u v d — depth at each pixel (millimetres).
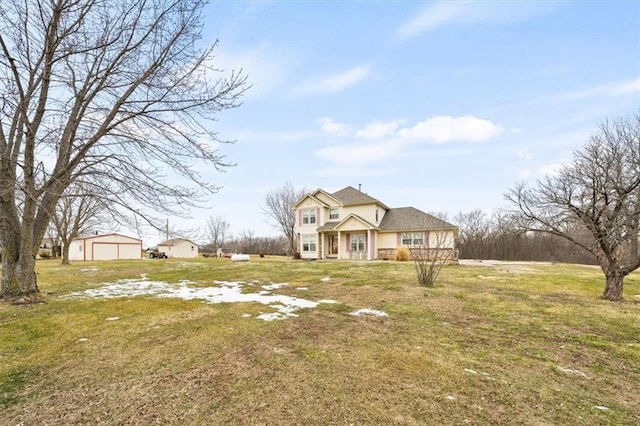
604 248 8750
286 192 37688
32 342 5250
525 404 3320
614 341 5430
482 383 3783
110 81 8289
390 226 25422
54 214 8984
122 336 5504
